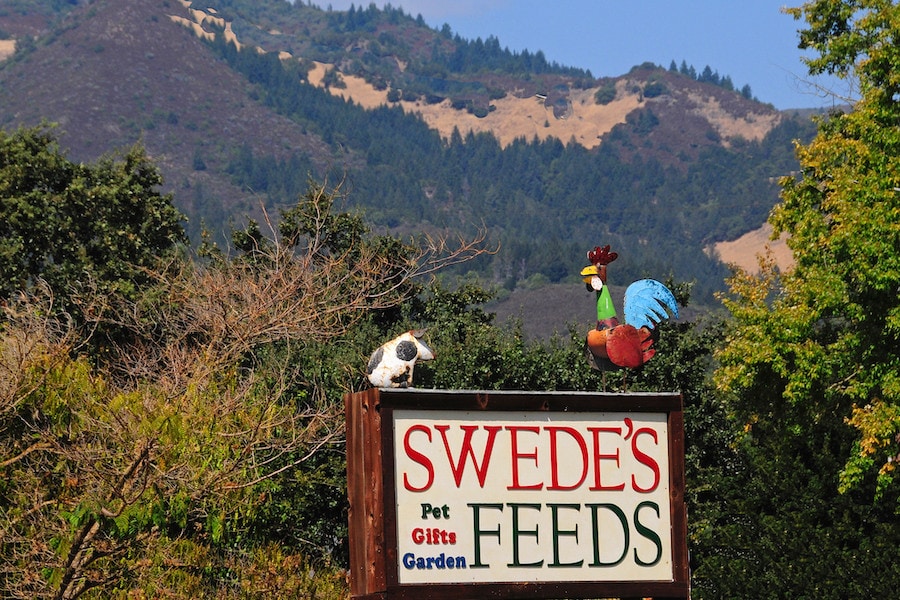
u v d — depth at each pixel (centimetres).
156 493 2000
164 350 2747
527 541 1238
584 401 1275
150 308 3309
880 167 2900
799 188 3259
